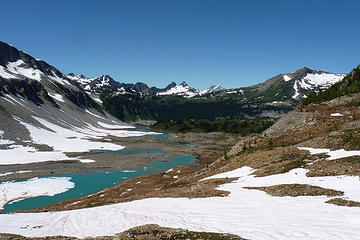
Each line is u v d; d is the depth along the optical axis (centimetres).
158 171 9438
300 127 7231
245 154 6078
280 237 1428
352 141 4184
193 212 2228
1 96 16738
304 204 2166
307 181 2956
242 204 2395
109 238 1602
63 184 7606
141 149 14712
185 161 11325
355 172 2873
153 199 3080
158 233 1689
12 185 7312
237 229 1664
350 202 2011
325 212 1872
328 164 3384
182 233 1625
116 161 11031
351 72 10750
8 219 2405
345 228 1498
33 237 1712
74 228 2027
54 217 2375
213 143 18300
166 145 16562
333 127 6294
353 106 7462
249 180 3700
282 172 3669
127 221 2106
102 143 15888
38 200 6269
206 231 1680
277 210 2059
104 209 2525
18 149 11438
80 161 10731
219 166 6150
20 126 14075
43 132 14988
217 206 2389
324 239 1344
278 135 7394
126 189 6544
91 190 7112
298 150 4656
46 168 9388
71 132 17938
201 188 3753
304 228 1549
